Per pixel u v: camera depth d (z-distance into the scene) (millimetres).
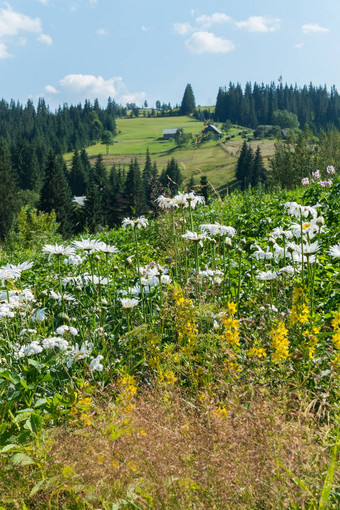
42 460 2154
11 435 2455
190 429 2283
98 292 4535
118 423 2227
